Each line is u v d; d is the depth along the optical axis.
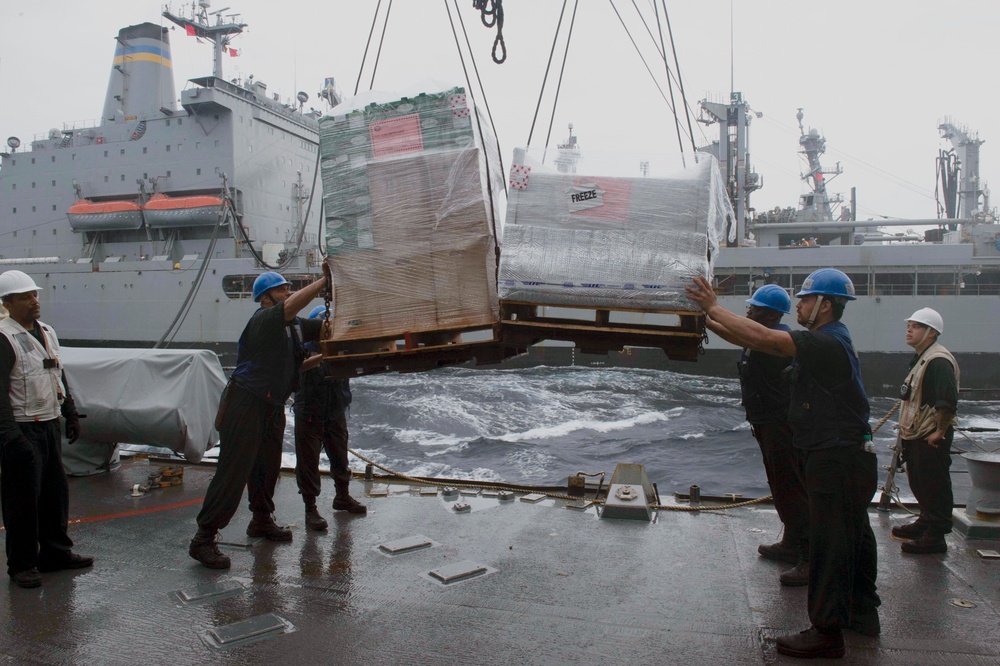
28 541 3.50
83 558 3.79
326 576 3.64
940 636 2.95
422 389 20.48
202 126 25.23
